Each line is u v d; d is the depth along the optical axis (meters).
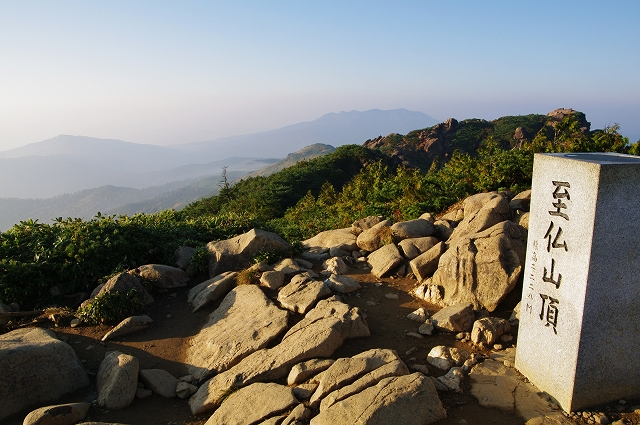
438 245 8.22
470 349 5.80
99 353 6.39
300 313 6.66
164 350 6.47
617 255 4.05
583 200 4.00
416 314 6.73
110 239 8.94
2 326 6.99
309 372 5.11
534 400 4.55
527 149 12.77
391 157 62.72
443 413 4.36
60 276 7.95
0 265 7.58
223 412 4.73
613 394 4.40
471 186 12.69
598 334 4.17
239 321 6.65
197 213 40.22
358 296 7.68
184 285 8.50
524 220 7.86
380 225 9.88
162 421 4.97
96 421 4.91
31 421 4.55
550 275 4.49
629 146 11.88
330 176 52.22
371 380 4.62
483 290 6.67
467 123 77.06
